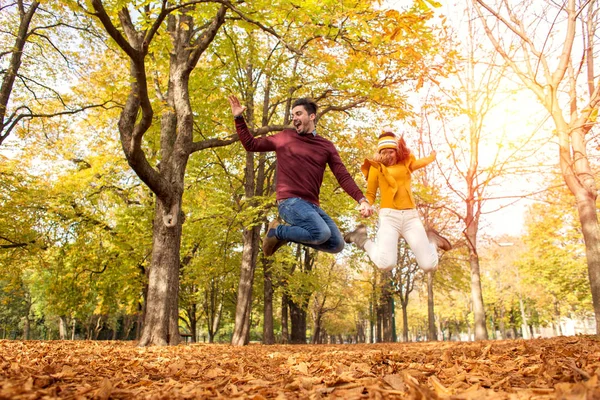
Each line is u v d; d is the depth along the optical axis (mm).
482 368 3201
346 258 21391
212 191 16562
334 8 6363
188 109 9875
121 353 6410
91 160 17328
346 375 2908
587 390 1766
